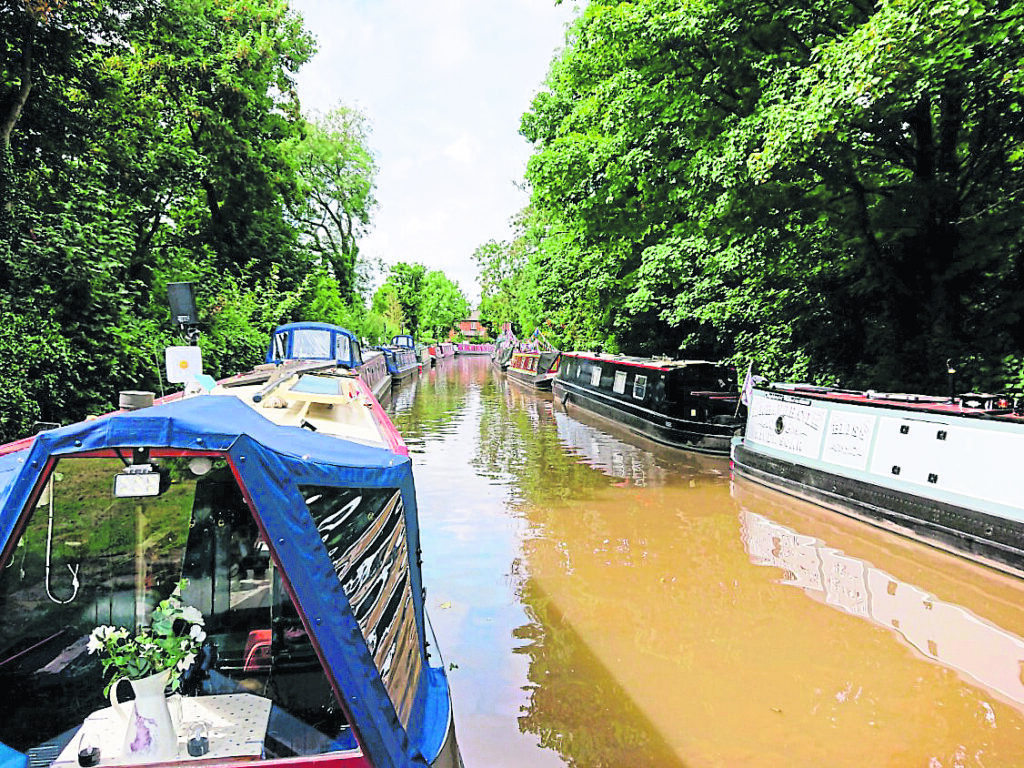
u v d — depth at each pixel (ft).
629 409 56.29
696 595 21.21
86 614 8.91
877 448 27.89
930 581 22.26
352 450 10.84
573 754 13.25
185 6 60.18
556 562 24.31
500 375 143.74
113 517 8.73
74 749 8.04
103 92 42.01
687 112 41.55
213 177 66.44
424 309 288.51
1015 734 13.89
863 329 42.24
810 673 16.51
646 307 61.21
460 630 18.92
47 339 28.71
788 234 40.78
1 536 7.71
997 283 35.58
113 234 37.01
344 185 116.16
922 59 24.52
